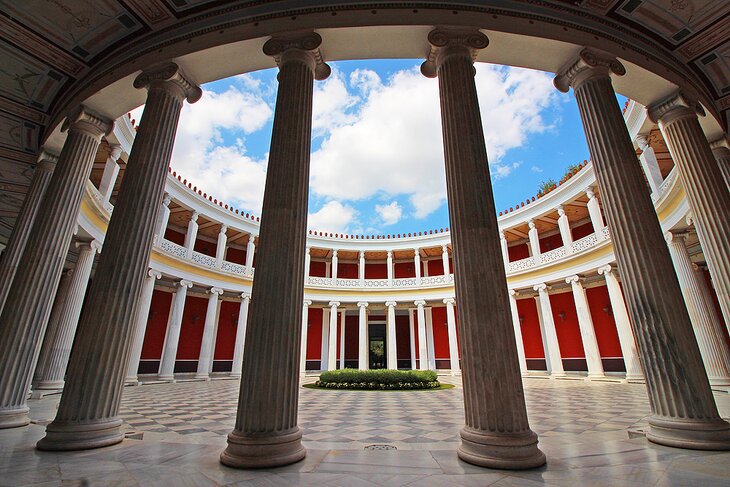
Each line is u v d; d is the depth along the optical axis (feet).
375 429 19.29
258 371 12.57
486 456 11.35
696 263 45.68
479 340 12.58
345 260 94.32
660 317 14.61
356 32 17.60
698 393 13.69
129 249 15.97
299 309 13.88
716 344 33.45
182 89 19.51
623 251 15.99
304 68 17.07
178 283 59.47
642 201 16.02
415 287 80.64
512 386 12.07
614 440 15.33
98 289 15.21
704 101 22.26
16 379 18.76
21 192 35.22
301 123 16.03
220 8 18.97
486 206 14.16
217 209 67.77
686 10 18.69
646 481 9.70
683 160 20.33
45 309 20.10
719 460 11.53
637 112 38.63
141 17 19.36
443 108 16.40
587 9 18.90
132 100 21.57
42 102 24.48
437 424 20.80
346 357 88.99
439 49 17.26
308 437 17.17
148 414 23.88
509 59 19.16
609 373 57.77
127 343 15.52
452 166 15.15
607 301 61.11
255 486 9.62
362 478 10.28
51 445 13.24
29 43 20.53
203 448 14.08
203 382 55.21
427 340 83.20
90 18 19.26
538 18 18.03
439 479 10.16
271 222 14.33
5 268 22.91
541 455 11.62
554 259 61.11
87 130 21.97
